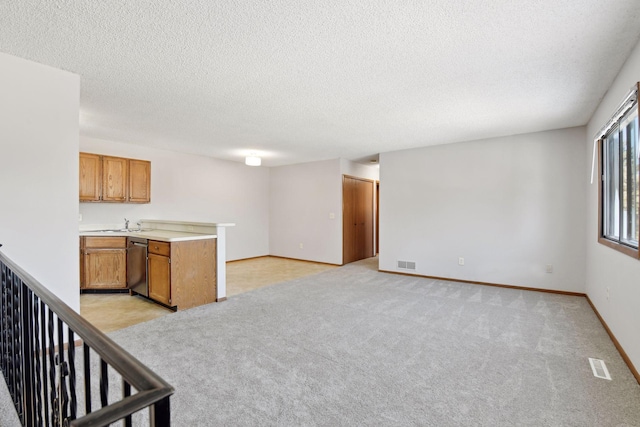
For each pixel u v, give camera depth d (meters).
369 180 7.55
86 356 0.87
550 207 4.16
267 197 7.59
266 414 1.68
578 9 1.69
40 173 2.35
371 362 2.27
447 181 4.95
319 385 1.97
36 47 2.10
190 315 3.27
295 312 3.37
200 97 2.98
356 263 6.64
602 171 3.13
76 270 2.52
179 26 1.86
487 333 2.80
